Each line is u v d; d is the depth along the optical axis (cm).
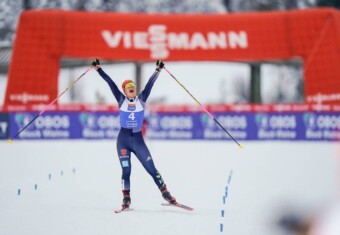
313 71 6366
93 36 6644
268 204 1728
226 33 6681
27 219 1488
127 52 6656
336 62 6225
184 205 1675
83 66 8131
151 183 2319
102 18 6725
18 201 1814
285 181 2311
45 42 6506
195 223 1439
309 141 5009
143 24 6750
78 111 5194
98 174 2642
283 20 6600
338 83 6156
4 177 2519
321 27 6406
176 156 3600
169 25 6750
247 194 1959
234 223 1430
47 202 1795
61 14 6625
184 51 6662
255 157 3494
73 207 1698
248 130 5094
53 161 3319
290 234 1223
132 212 1616
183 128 5169
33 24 6519
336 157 3419
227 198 1875
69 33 6588
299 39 6488
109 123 5209
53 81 6462
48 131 5197
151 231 1335
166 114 5178
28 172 2734
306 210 1407
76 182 2338
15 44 6444
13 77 6353
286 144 4656
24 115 5184
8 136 5200
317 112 5006
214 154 3731
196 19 6775
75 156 3650
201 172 2697
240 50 6625
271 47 6581
